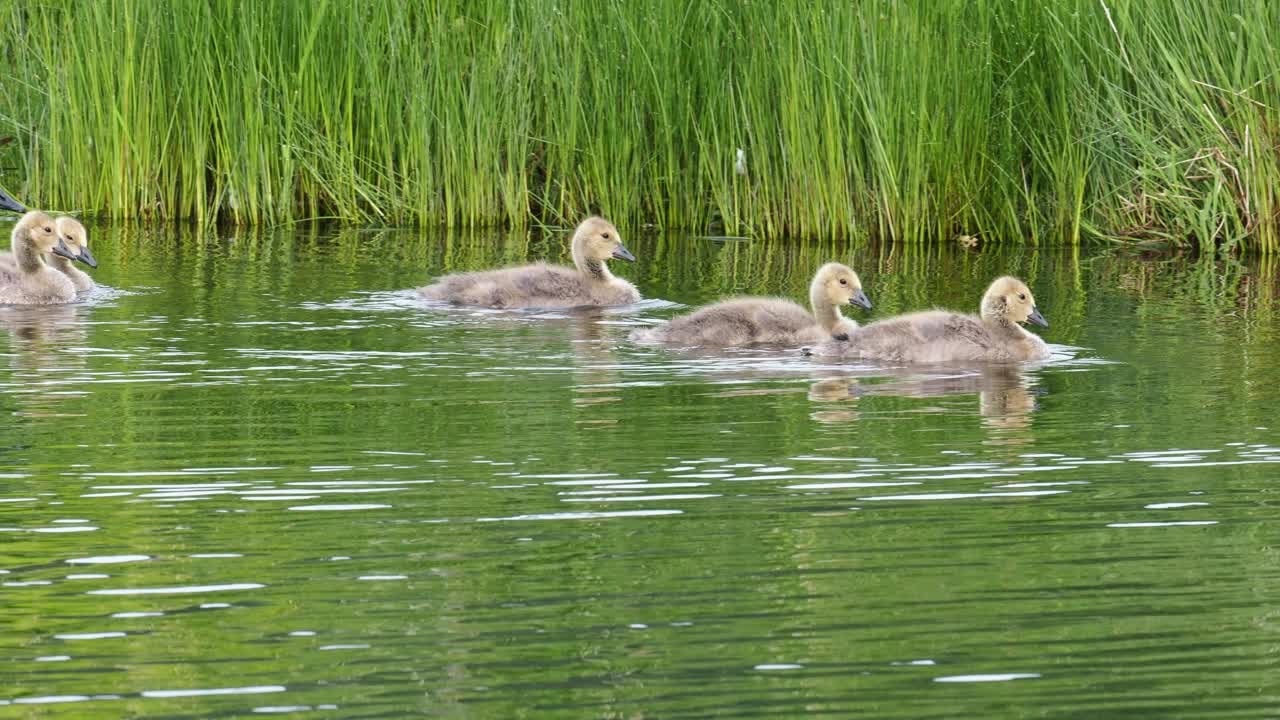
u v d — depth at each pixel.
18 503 11.73
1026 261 24.45
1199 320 19.44
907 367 16.73
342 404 14.74
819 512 11.59
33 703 8.55
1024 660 9.11
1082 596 10.01
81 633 9.41
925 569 10.46
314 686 8.77
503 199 28.39
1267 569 10.45
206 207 28.52
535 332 18.42
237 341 17.55
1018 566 10.52
